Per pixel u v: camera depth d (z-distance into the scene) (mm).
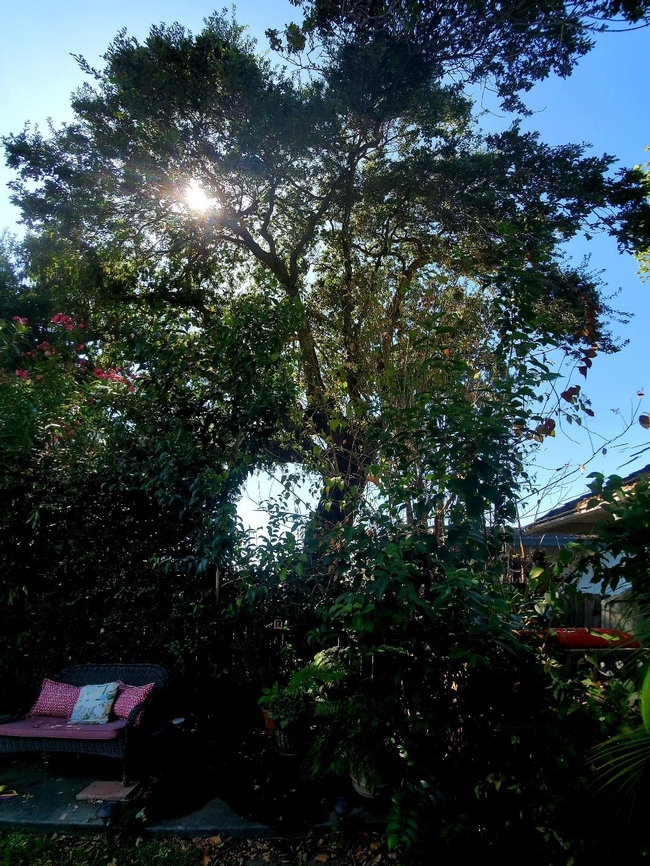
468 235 8766
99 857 3512
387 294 6379
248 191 9789
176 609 5230
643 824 2842
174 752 4785
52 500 5371
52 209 9320
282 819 3814
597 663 3111
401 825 3084
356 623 3188
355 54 8016
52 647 5406
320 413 5973
